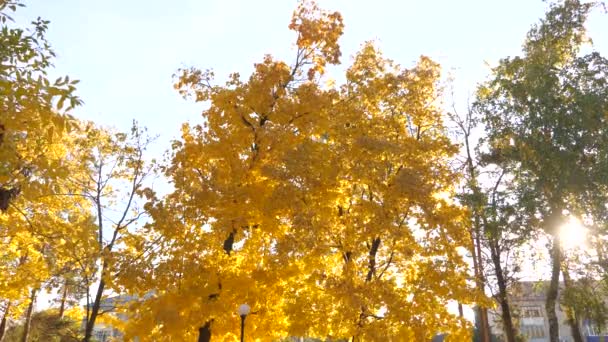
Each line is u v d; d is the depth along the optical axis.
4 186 8.09
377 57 15.98
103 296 14.89
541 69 19.17
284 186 11.57
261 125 13.19
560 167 17.56
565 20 20.23
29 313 21.30
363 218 12.65
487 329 22.66
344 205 13.79
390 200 12.43
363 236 12.13
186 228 12.33
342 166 12.66
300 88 13.41
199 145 13.04
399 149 12.66
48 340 21.20
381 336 10.92
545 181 17.95
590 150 17.84
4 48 6.39
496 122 19.44
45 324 20.95
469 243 12.98
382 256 14.21
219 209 11.86
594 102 17.19
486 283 19.12
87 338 14.40
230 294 11.37
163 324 10.76
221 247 12.22
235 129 12.98
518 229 18.12
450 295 12.05
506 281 19.39
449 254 12.60
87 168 15.10
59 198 14.56
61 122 5.87
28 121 6.12
